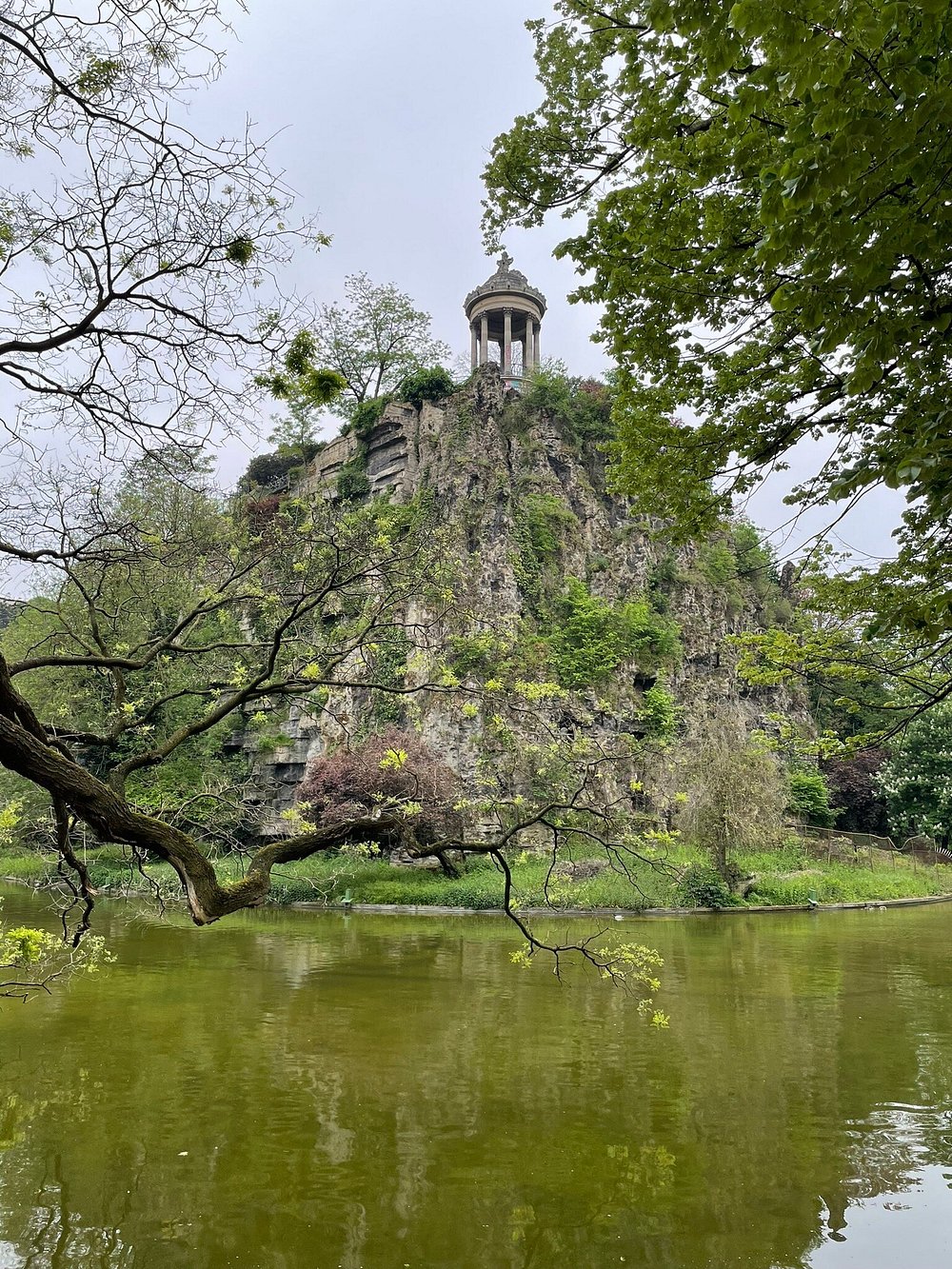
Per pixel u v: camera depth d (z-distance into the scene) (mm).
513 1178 7941
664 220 7727
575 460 47875
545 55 8055
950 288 5430
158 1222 7051
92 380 6008
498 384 46656
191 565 11125
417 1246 6695
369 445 47438
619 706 40406
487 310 54375
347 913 27438
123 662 7383
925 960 19344
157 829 5613
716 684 46094
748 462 8469
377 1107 9680
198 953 19312
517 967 17859
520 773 25484
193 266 5652
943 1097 10102
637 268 7988
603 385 51750
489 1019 13625
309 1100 9875
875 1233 6926
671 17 4195
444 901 28344
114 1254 6562
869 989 16078
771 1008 14508
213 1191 7629
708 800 30922
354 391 50656
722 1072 11016
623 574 46312
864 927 25203
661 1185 7777
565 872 28938
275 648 7797
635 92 7461
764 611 51906
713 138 6676
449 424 45312
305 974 17047
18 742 5000
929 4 3234
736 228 7426
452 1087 10375
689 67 6547
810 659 11898
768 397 8273
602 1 7609
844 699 11352
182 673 19172
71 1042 12148
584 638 40969
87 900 7875
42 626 20984
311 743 37969
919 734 44156
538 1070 11062
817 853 39031
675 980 16891
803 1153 8508
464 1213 7250
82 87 5105
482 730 33406
